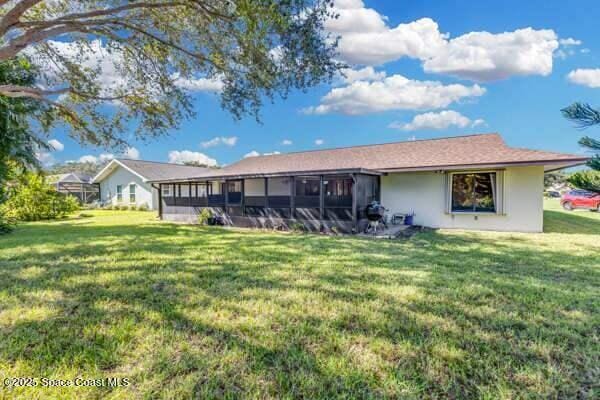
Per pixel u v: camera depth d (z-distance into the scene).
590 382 1.96
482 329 2.68
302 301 3.32
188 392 1.84
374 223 9.41
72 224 12.27
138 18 7.16
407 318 2.89
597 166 2.83
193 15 6.66
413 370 2.07
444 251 6.17
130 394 1.82
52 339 2.47
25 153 9.29
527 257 5.59
